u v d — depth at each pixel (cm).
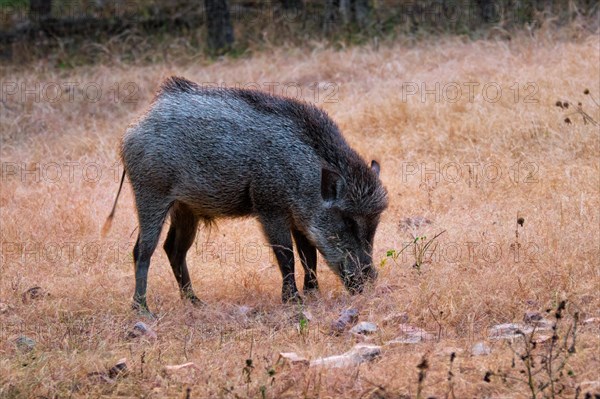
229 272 1248
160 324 1059
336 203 1127
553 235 1180
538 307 1002
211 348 952
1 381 866
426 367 777
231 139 1119
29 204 1577
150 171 1131
